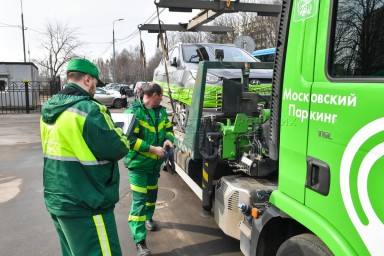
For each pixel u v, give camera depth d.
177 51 8.15
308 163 2.14
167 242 4.39
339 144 1.89
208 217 5.07
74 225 2.58
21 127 15.28
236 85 4.12
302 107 2.20
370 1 1.83
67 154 2.51
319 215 2.05
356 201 1.78
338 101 1.90
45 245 4.37
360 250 1.77
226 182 3.63
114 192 2.69
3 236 4.61
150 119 4.08
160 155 3.85
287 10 2.41
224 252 4.13
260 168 3.50
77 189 2.52
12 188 6.65
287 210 2.32
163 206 5.61
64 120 2.49
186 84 6.36
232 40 22.08
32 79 23.19
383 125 1.64
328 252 2.04
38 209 5.57
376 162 1.67
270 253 2.69
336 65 1.97
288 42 2.38
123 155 2.64
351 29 1.90
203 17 5.96
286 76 2.38
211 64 4.27
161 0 4.79
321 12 2.08
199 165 4.77
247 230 3.14
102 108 2.59
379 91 1.67
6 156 9.47
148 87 4.09
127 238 4.55
